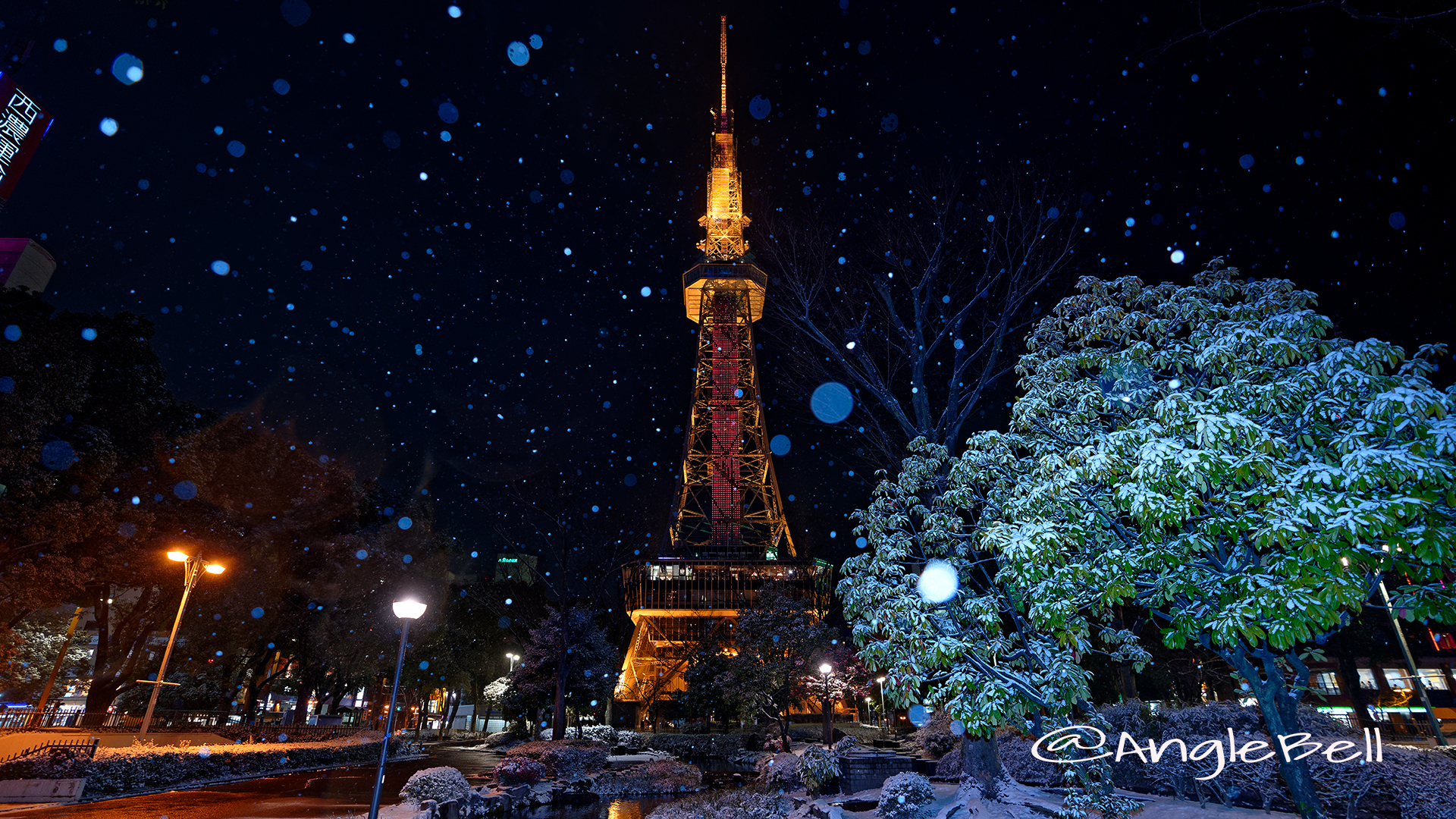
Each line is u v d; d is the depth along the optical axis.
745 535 74.25
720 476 77.19
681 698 54.12
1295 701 8.32
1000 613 10.07
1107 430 9.34
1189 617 7.59
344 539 36.75
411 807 16.55
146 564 26.73
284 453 34.62
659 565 69.25
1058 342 10.62
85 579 23.22
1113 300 10.15
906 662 9.54
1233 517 7.05
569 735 47.91
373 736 40.09
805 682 36.25
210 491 29.69
